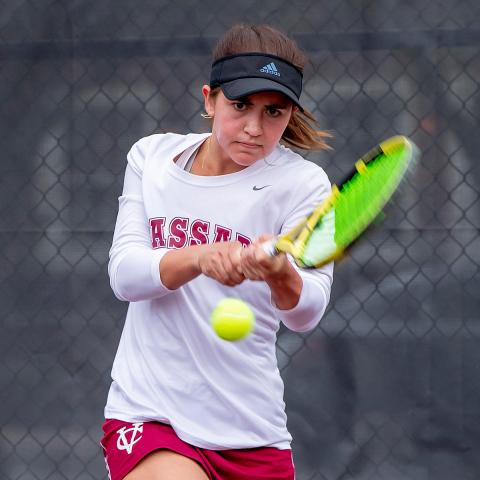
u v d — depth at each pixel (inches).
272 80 316.5
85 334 621.9
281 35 328.2
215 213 333.7
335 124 618.5
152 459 319.3
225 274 288.4
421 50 615.2
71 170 628.1
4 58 633.0
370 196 292.8
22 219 628.4
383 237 612.1
